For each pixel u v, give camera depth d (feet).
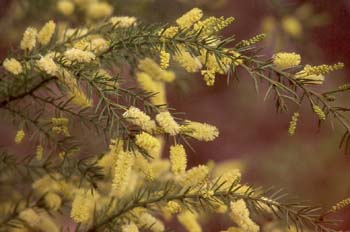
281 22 4.09
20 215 2.71
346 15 4.01
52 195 2.74
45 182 2.78
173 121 2.37
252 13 4.13
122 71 2.65
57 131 2.64
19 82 2.63
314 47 4.12
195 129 2.41
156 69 2.68
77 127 2.90
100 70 2.59
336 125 5.31
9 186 2.96
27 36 2.58
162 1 3.46
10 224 2.71
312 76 2.46
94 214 2.60
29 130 2.68
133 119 2.37
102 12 3.11
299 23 4.07
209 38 2.48
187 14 2.50
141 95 2.47
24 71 2.58
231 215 2.46
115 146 2.42
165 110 2.46
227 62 2.46
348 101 3.96
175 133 2.37
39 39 2.62
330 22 4.06
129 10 3.41
